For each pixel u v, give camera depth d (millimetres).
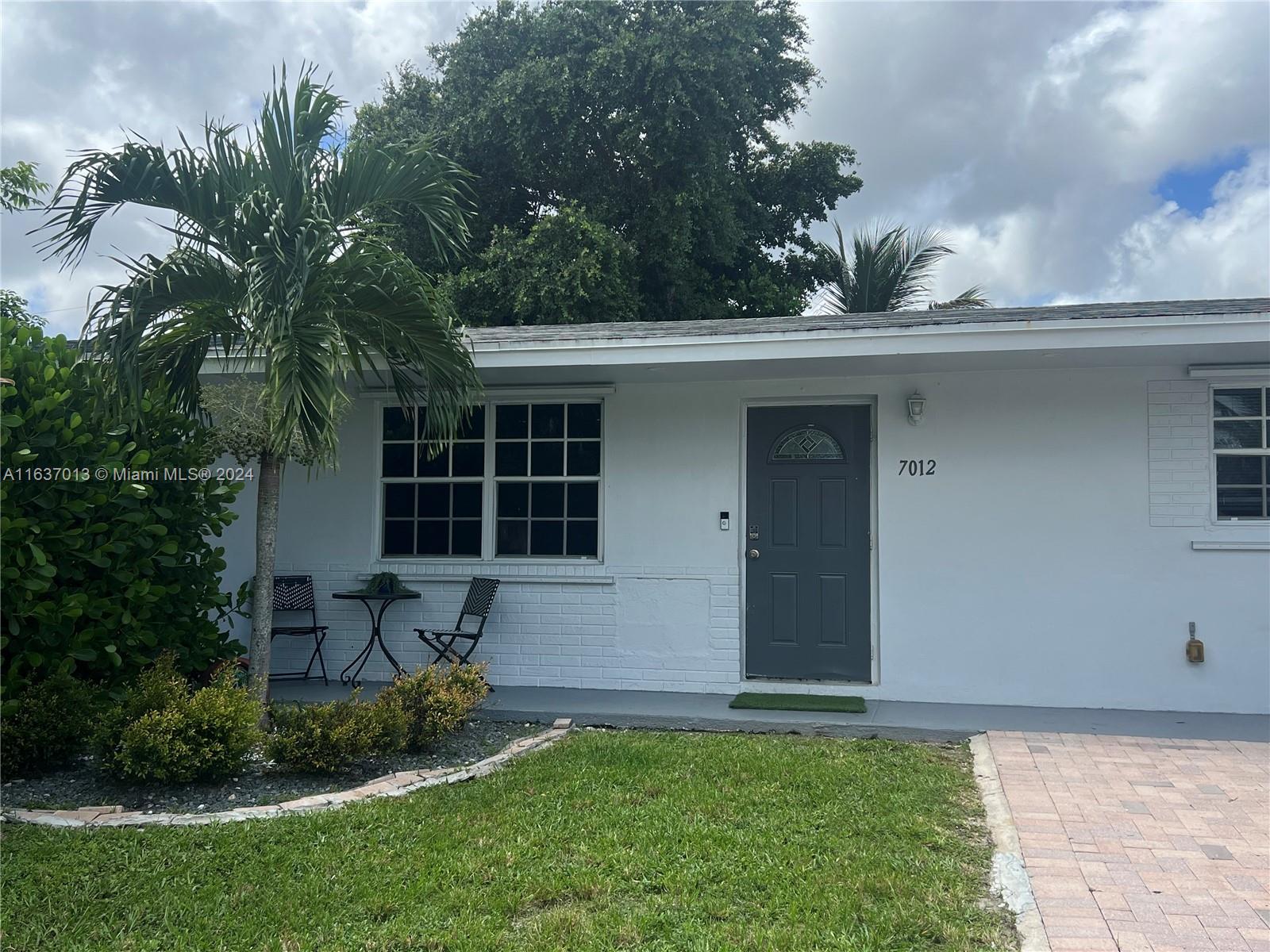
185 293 5992
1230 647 7383
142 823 4715
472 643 8734
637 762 5941
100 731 5266
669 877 4129
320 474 8672
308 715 5688
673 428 8492
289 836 4547
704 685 8305
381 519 9086
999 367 7648
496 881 4078
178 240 6004
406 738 6000
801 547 8266
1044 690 7676
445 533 8984
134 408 5750
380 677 8867
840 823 4836
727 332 7230
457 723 6316
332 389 5629
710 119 18047
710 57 17562
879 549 8031
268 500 6402
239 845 4422
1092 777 5672
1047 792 5375
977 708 7566
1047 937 3543
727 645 8289
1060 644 7668
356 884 4035
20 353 5906
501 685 8609
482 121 18297
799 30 20250
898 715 7297
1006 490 7809
